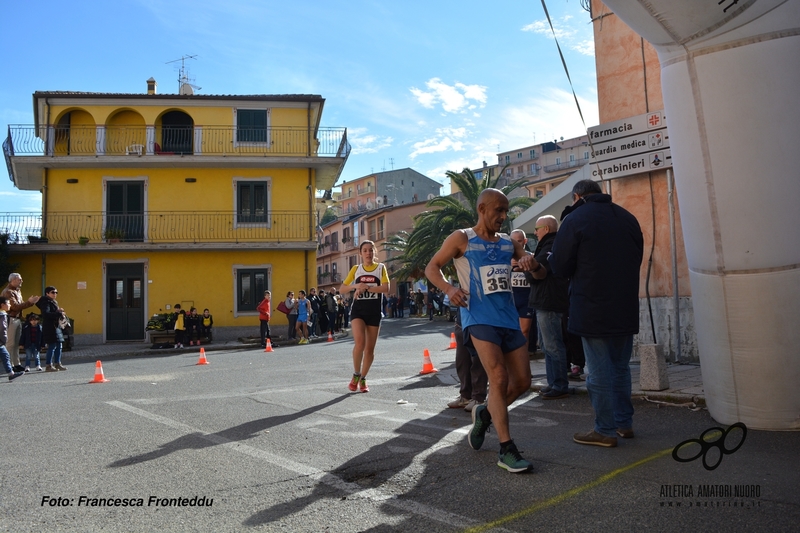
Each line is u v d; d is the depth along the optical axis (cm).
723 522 304
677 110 537
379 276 798
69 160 2638
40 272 2661
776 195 491
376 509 346
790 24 503
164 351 2223
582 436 466
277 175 2817
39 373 1383
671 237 892
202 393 858
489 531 306
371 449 482
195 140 2775
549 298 670
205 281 2748
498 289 420
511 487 370
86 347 2514
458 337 650
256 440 530
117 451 507
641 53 942
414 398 732
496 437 505
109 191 2733
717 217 507
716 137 509
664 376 653
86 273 2688
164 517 347
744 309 495
